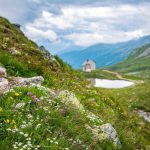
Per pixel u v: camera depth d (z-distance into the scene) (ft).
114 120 56.95
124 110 80.02
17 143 29.40
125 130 57.16
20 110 36.06
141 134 77.05
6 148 29.04
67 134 36.17
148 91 242.58
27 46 80.43
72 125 37.99
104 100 69.77
